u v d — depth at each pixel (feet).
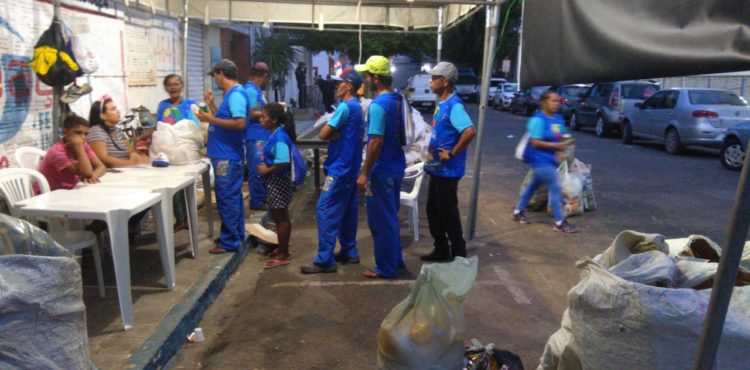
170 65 30.07
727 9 6.19
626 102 58.49
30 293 7.99
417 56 103.14
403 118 16.92
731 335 7.41
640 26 7.16
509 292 17.17
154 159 19.21
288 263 19.56
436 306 9.56
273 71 59.11
